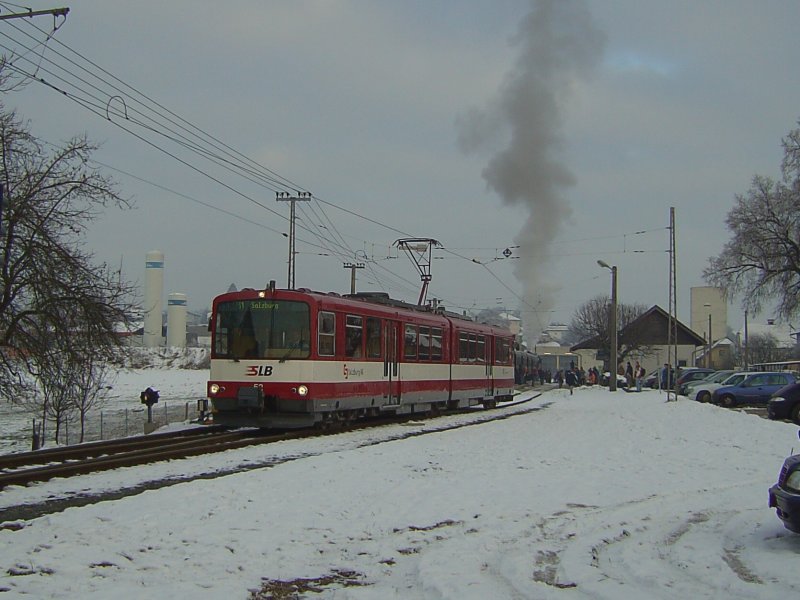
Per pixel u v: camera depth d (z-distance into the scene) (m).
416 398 25.05
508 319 77.44
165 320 95.12
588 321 86.19
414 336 25.09
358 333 21.72
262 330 19.83
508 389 34.47
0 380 21.92
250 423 19.86
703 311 88.31
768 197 47.94
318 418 19.91
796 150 46.94
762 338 103.44
